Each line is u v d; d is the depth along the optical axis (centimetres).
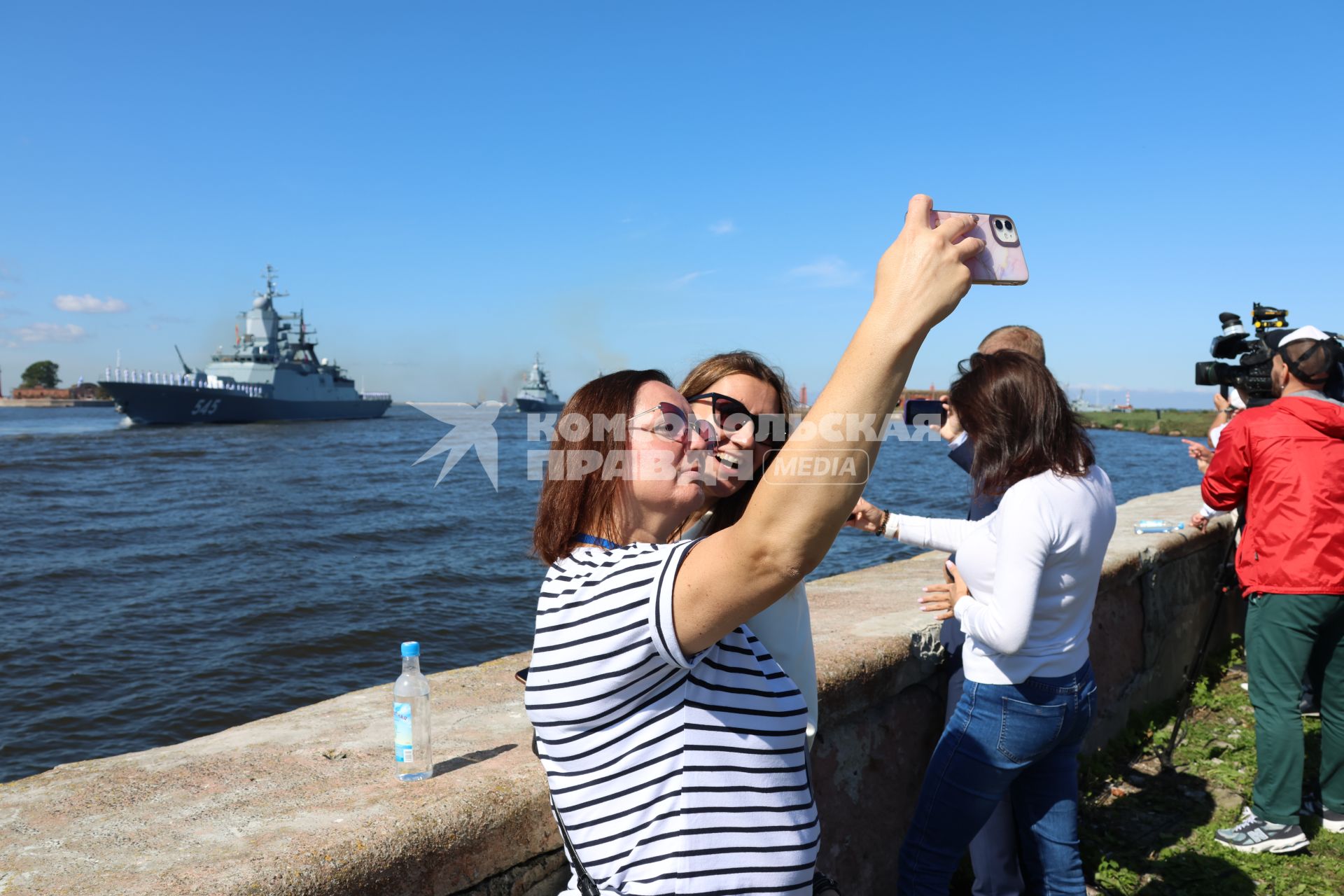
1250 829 292
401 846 133
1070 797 212
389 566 1541
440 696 217
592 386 112
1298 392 297
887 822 245
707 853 96
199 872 121
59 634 1129
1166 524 447
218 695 922
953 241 85
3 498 2500
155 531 1947
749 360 154
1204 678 440
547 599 103
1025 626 181
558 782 103
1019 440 189
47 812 146
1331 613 281
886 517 234
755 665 104
